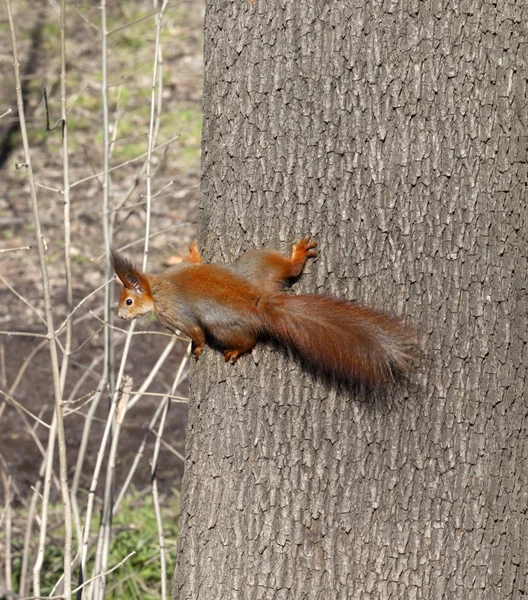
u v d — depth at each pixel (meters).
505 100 7.66
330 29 7.52
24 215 23.69
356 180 7.66
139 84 27.44
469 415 7.97
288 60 7.65
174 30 29.34
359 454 8.01
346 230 7.74
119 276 8.55
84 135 25.84
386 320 7.62
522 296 8.04
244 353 8.15
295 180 7.79
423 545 8.10
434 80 7.49
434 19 7.42
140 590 12.64
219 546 8.48
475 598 8.23
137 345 19.80
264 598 8.33
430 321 7.80
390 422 7.95
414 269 7.73
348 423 7.99
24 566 11.15
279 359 8.06
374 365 7.63
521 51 7.69
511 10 7.57
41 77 27.78
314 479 8.11
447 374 7.90
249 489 8.29
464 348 7.88
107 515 9.78
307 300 7.73
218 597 8.51
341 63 7.53
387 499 8.05
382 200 7.65
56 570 12.76
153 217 22.92
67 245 9.68
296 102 7.68
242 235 8.09
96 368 19.17
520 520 8.38
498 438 8.09
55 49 29.08
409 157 7.58
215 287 8.02
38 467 16.84
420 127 7.56
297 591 8.24
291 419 8.09
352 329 7.59
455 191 7.65
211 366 8.38
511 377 8.06
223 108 8.02
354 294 7.80
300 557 8.21
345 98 7.57
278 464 8.17
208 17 8.09
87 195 24.09
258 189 7.93
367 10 7.43
